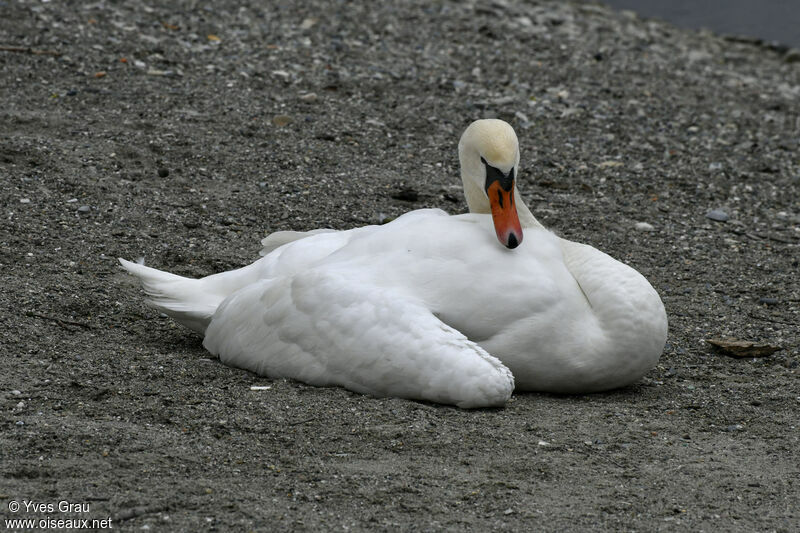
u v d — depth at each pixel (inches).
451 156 705.6
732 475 328.2
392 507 295.7
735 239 618.5
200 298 433.4
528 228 412.8
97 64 775.7
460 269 379.2
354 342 370.9
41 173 597.3
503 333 375.9
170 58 812.0
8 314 433.1
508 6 1136.8
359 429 343.9
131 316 457.7
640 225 628.1
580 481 318.0
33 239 520.4
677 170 729.0
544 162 721.6
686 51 1100.5
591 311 382.9
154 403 362.3
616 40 1082.1
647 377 425.1
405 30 981.8
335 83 809.5
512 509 297.6
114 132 665.6
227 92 762.2
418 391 363.6
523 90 858.1
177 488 300.2
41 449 320.5
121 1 916.6
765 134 819.4
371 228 434.3
